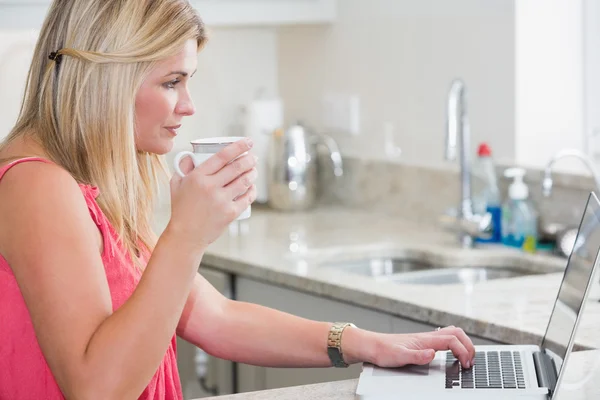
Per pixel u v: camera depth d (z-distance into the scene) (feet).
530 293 8.33
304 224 12.12
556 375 5.38
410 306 8.14
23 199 4.87
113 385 4.73
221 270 10.50
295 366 6.32
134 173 5.44
